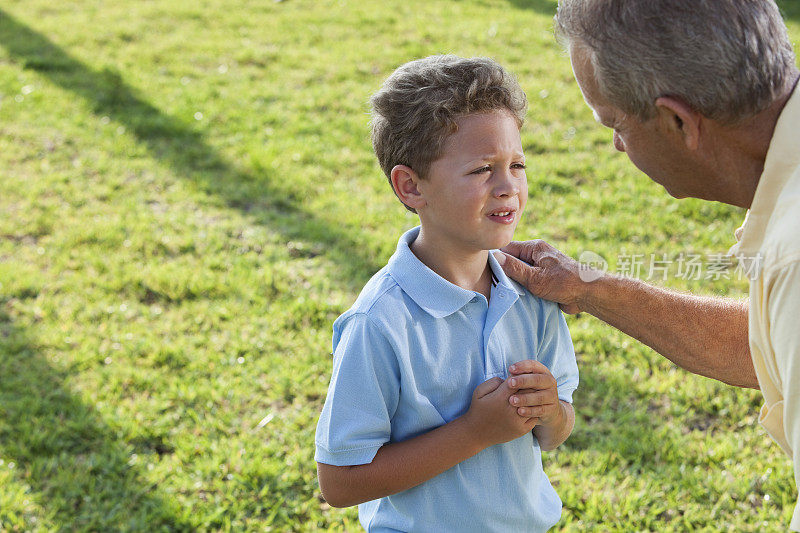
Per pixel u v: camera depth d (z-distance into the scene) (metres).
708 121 1.20
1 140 5.95
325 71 7.69
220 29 8.94
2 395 3.32
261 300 4.01
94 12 9.42
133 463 2.95
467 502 1.49
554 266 1.57
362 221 4.87
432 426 1.44
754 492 2.79
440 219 1.38
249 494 2.81
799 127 1.14
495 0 10.19
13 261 4.38
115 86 7.12
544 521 1.62
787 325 1.09
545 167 5.58
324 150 5.95
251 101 6.94
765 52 1.13
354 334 1.39
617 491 2.80
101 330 3.78
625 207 4.98
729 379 1.70
